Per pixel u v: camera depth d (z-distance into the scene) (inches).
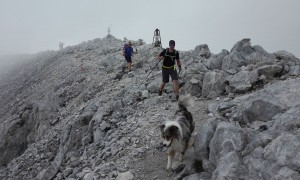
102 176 325.1
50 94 889.5
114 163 348.8
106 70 875.4
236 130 267.4
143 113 467.2
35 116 840.3
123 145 384.8
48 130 725.9
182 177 293.6
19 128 846.5
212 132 297.1
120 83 699.4
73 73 980.6
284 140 219.5
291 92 319.3
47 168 521.7
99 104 606.5
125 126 442.6
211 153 276.8
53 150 602.2
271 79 450.0
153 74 622.2
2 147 815.1
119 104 537.3
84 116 574.9
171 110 452.4
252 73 454.0
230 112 389.1
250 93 434.3
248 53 537.0
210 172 271.9
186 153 321.1
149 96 529.3
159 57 477.7
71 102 794.8
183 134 302.2
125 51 753.6
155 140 377.7
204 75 507.8
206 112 424.2
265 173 216.2
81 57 1216.8
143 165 333.4
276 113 308.2
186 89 512.1
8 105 1237.7
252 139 263.0
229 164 235.9
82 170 386.6
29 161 601.3
